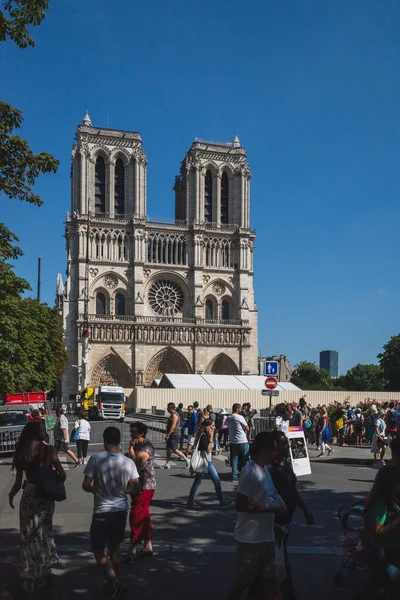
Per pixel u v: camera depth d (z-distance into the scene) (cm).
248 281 12769
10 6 1872
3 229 3269
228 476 2725
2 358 4697
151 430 5541
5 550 1463
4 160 2042
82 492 2325
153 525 1750
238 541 966
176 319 12075
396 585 1004
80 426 3158
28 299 8019
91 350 11444
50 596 1141
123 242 12062
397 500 1013
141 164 12269
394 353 12031
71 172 12225
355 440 4459
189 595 1155
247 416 3988
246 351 12444
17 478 1187
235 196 12962
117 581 1107
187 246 12519
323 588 1198
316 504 2064
